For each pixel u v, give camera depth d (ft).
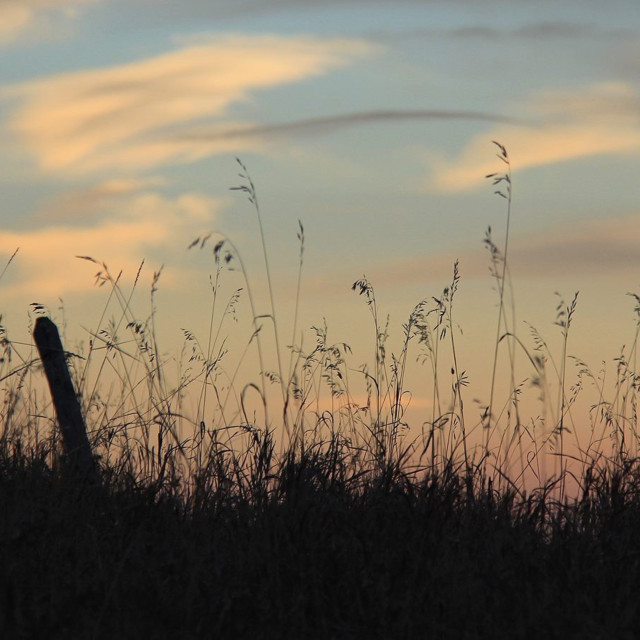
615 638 19.38
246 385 27.91
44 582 21.09
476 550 23.39
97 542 22.81
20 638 18.81
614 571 23.27
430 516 24.36
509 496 26.40
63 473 26.86
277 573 21.47
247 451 28.04
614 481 27.40
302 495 25.03
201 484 25.85
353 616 20.59
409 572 22.12
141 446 28.37
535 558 23.31
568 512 26.18
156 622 19.72
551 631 19.54
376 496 25.64
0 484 25.35
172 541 23.41
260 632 19.81
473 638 19.51
